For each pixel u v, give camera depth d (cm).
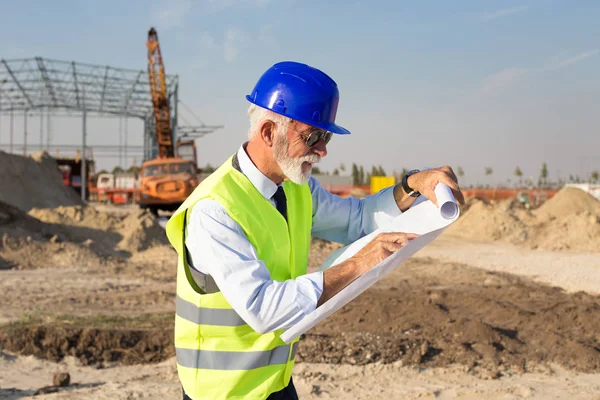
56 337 669
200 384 199
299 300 178
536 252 1728
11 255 1311
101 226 1596
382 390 521
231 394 198
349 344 649
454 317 758
